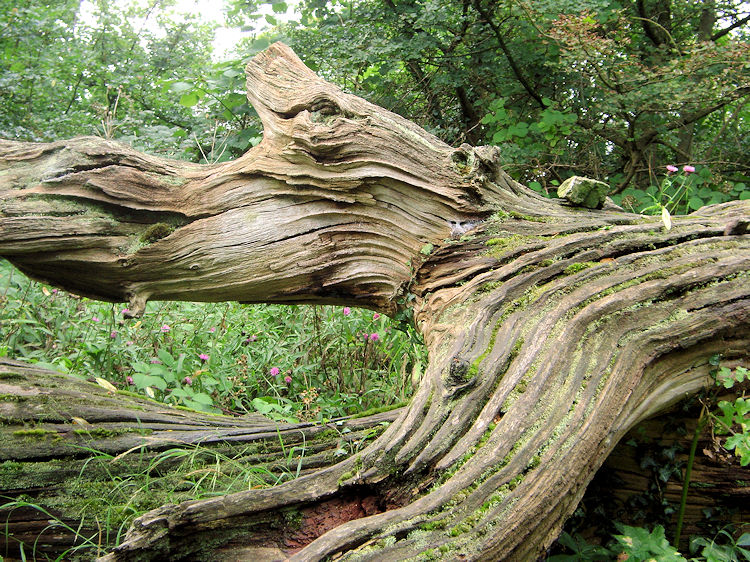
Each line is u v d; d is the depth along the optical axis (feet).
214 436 8.47
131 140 19.58
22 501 7.52
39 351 12.95
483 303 7.38
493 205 8.98
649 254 7.55
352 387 12.85
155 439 8.32
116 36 35.37
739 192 17.17
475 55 22.00
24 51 25.48
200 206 9.98
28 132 22.58
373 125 9.19
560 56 18.65
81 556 7.44
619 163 22.74
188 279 10.08
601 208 9.21
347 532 5.25
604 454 6.09
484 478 5.55
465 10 20.15
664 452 7.30
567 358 6.44
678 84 16.71
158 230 9.89
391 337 12.78
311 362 13.25
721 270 7.16
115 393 9.14
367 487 6.05
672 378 6.82
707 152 21.16
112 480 7.80
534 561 5.51
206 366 12.25
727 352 6.89
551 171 20.18
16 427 8.02
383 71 21.42
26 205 9.52
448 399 6.31
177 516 5.56
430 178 9.05
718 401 7.03
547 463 5.66
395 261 9.47
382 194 9.27
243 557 5.80
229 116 17.74
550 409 6.02
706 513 7.40
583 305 6.93
